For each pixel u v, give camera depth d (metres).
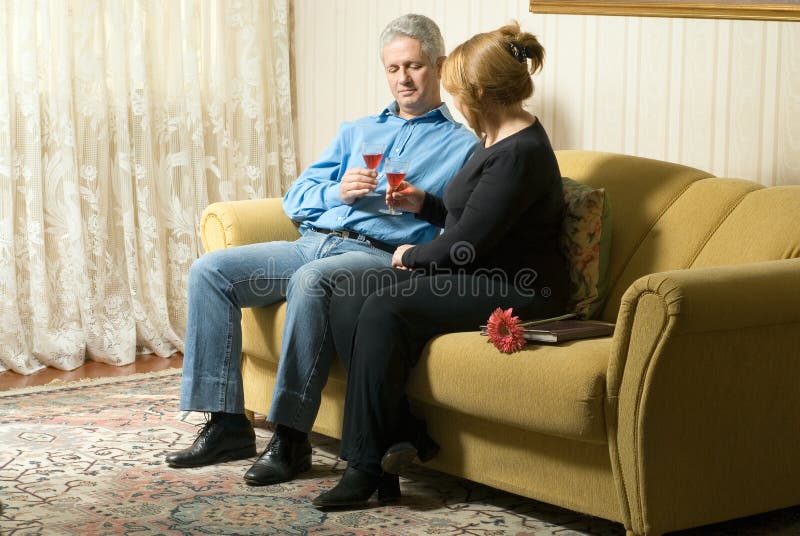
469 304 2.43
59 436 3.02
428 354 2.38
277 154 4.50
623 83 3.22
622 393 2.06
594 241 2.59
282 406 2.58
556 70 3.41
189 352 2.77
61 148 3.93
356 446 2.40
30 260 3.90
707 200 2.66
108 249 4.12
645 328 2.02
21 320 3.96
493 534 2.24
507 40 2.51
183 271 4.27
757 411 2.21
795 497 2.32
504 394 2.21
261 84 4.42
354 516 2.35
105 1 4.01
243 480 2.61
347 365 2.52
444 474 2.70
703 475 2.14
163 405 3.42
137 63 4.08
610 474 2.13
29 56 3.82
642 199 2.76
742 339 2.14
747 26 2.91
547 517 2.36
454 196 2.57
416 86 3.02
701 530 2.29
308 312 2.60
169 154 4.22
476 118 2.54
